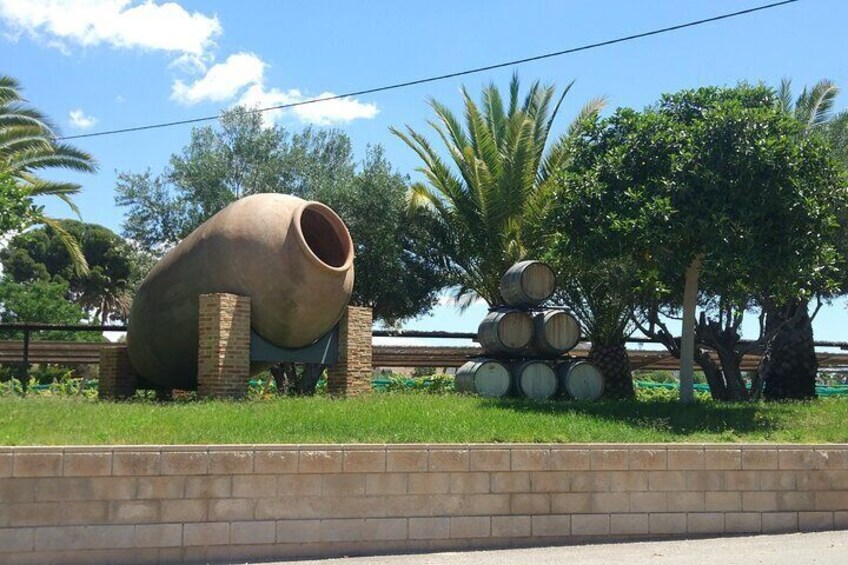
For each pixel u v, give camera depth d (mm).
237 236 15406
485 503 8867
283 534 8336
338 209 27734
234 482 8266
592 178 15156
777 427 12117
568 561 8062
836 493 9836
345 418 10875
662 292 18891
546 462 9055
